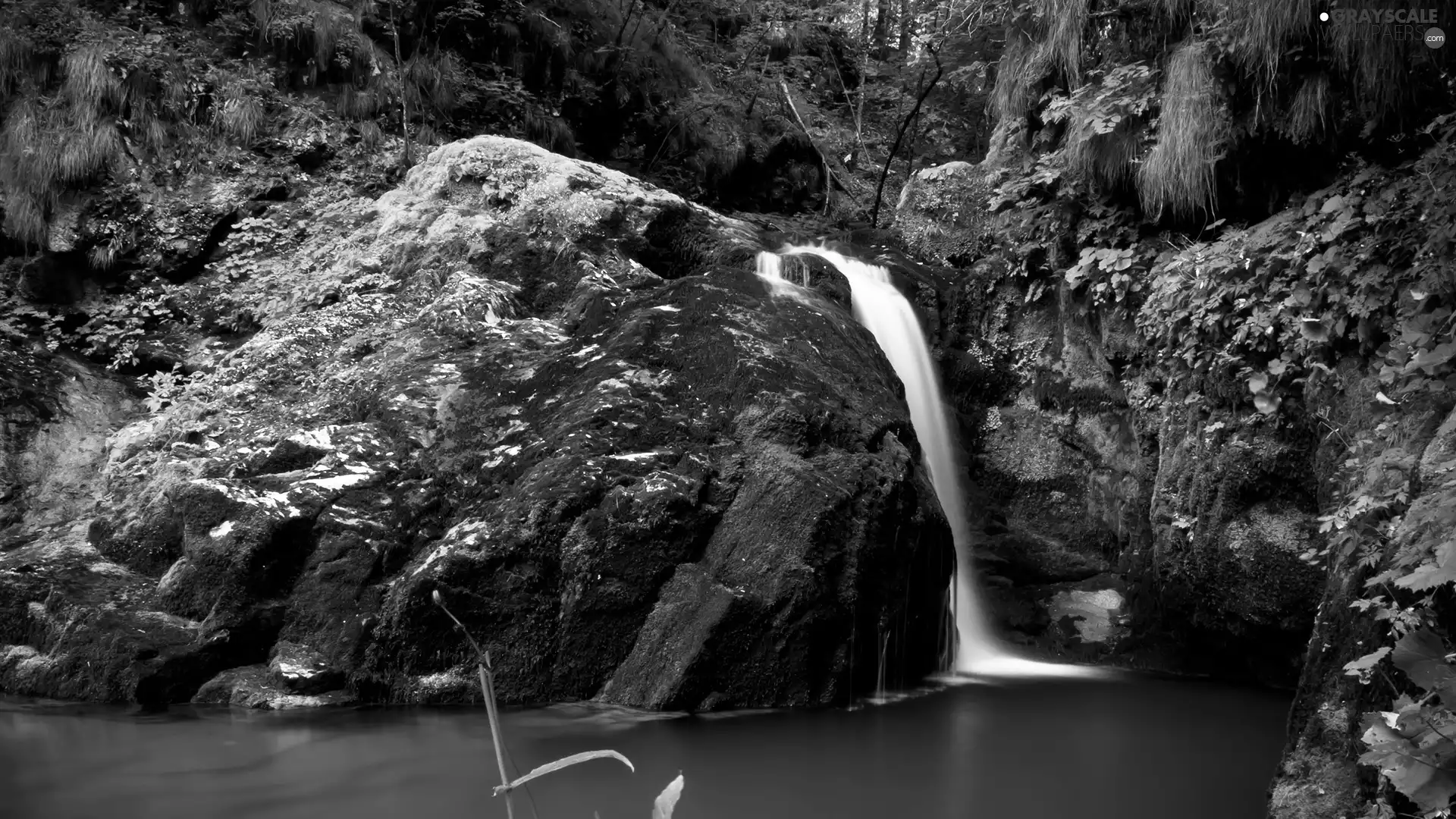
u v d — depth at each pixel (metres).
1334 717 3.89
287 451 6.80
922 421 9.20
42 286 9.20
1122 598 8.44
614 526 6.20
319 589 6.19
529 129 12.55
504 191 9.22
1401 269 5.80
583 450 6.48
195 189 9.87
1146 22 8.16
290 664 5.93
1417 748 2.83
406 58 12.12
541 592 6.20
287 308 8.91
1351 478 5.41
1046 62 9.18
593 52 13.70
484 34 12.79
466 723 5.61
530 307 8.52
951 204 10.82
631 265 8.79
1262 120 7.16
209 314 9.13
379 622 6.04
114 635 5.93
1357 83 6.66
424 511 6.59
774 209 15.02
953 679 7.33
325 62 11.16
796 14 17.11
